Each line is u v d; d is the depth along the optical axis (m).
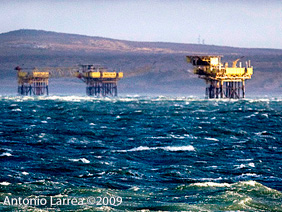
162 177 138.62
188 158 167.62
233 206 102.31
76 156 170.00
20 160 160.75
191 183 126.50
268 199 108.06
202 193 112.25
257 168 150.25
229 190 113.25
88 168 148.12
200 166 154.25
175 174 141.25
